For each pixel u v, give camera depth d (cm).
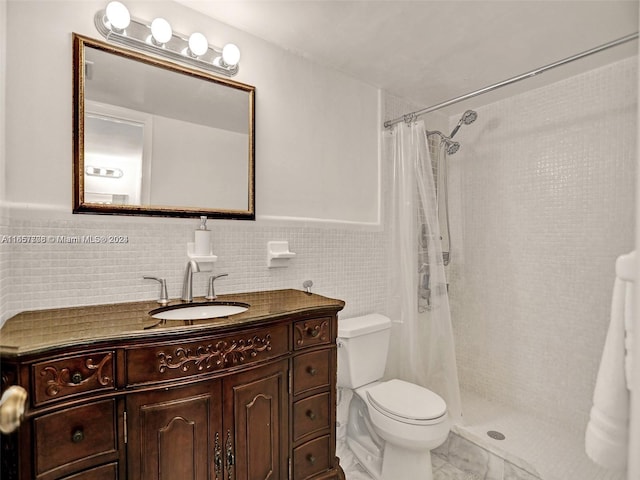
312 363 143
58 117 122
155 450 103
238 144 165
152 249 142
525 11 152
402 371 215
